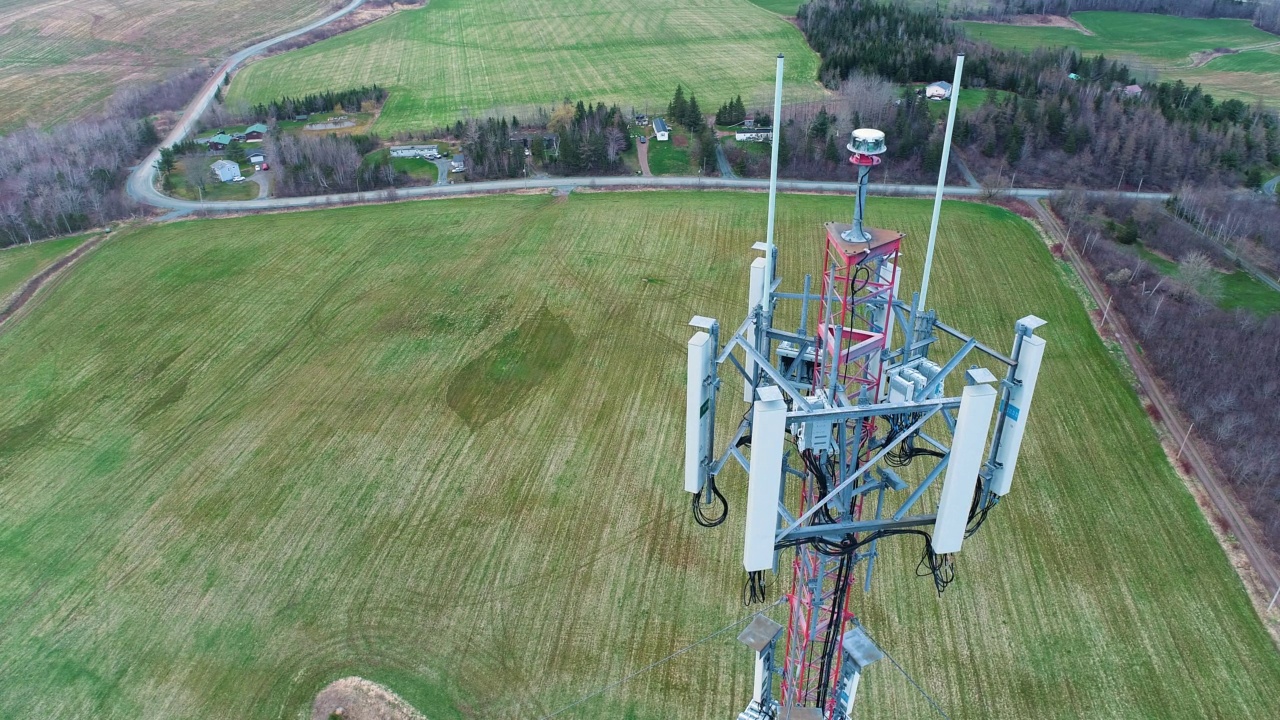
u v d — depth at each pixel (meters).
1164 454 40.81
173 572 36.00
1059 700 29.22
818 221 67.19
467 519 38.00
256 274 61.75
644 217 68.88
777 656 30.05
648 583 34.22
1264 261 62.84
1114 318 52.56
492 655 31.66
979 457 15.89
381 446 43.03
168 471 42.12
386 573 35.44
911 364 18.59
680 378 47.53
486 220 69.69
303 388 48.22
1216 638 31.44
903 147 78.62
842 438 17.38
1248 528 36.38
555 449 42.16
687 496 38.62
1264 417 43.09
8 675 31.78
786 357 20.36
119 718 30.11
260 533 37.84
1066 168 77.06
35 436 45.38
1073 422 43.03
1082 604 32.78
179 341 53.59
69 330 55.47
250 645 32.59
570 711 29.48
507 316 54.56
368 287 59.16
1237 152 78.31
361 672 31.31
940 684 29.73
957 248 62.03
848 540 18.11
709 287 57.38
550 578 34.75
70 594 35.19
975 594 33.12
